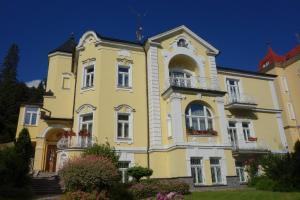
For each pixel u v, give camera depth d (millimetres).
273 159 20312
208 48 27344
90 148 18281
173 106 22094
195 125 22734
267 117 29234
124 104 23469
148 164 22391
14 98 55969
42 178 20938
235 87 29641
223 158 22125
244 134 27812
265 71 36594
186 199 15641
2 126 50000
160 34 25516
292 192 16703
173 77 26000
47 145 26875
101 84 23328
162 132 22828
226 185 21156
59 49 30281
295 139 32219
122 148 22188
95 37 24969
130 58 25125
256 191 17812
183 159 20750
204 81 25703
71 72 29578
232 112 27766
